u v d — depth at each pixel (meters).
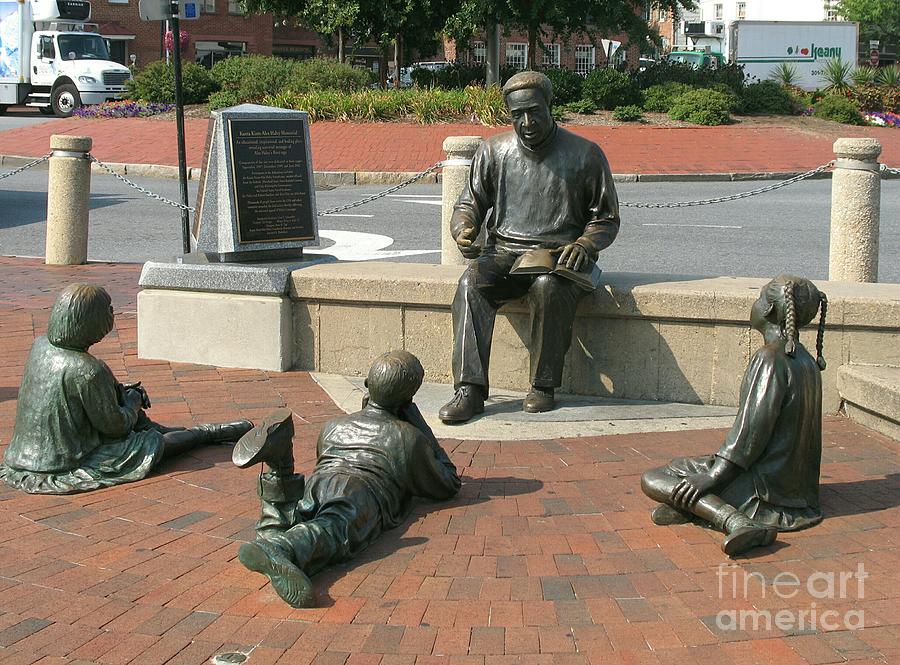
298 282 7.53
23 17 36.28
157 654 3.73
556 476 5.50
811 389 4.71
